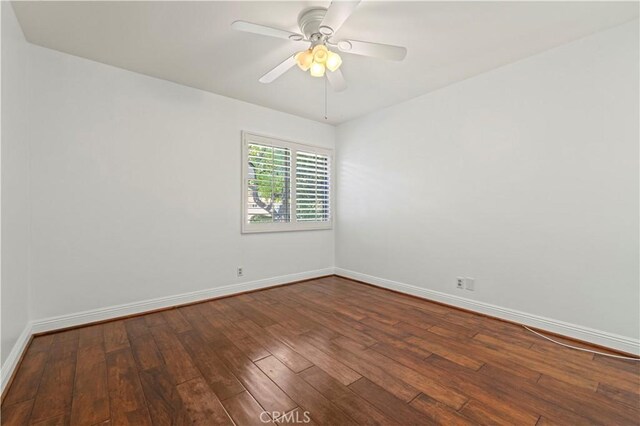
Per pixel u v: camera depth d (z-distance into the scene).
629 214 1.92
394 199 3.43
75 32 2.02
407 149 3.29
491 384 1.59
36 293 2.17
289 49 2.24
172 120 2.82
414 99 3.20
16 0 1.68
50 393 1.50
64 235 2.29
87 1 1.71
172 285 2.82
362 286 3.65
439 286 2.99
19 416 1.34
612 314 1.98
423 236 3.13
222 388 1.55
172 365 1.78
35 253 2.17
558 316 2.21
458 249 2.83
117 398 1.47
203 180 3.02
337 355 1.91
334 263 4.25
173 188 2.82
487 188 2.61
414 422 1.31
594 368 1.75
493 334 2.23
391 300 3.09
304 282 3.84
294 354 1.92
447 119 2.90
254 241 3.42
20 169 1.92
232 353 1.93
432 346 2.04
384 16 1.84
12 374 1.64
